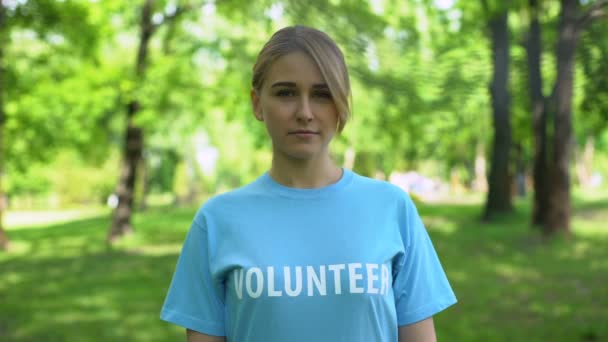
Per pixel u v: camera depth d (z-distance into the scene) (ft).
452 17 37.76
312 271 4.63
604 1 22.21
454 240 44.98
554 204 41.88
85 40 47.21
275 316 4.57
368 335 4.61
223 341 5.07
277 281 4.61
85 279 33.96
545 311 22.54
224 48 46.11
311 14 11.72
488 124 69.41
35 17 43.86
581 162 139.33
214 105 48.14
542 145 45.91
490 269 32.37
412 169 142.41
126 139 55.06
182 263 5.18
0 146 51.19
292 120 4.66
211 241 4.96
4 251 49.73
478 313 22.49
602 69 20.70
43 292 30.17
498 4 34.55
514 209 56.80
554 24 35.45
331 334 4.56
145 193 105.19
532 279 29.12
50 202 189.67
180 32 52.90
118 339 20.49
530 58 36.47
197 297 5.06
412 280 4.99
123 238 54.19
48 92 45.52
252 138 61.11
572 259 34.30
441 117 20.31
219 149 115.55
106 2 46.24
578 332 19.42
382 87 14.62
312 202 4.86
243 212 4.92
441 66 17.12
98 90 46.11
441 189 159.33
